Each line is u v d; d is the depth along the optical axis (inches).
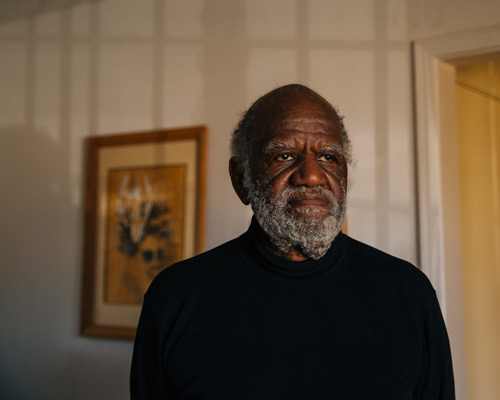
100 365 90.1
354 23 78.0
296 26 81.7
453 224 72.9
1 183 103.1
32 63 102.9
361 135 76.0
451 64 74.7
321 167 38.2
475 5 70.3
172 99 89.5
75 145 97.1
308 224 36.4
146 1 93.5
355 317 37.2
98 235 91.7
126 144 90.7
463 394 70.4
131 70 93.5
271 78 82.5
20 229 100.3
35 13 103.1
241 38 85.2
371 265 40.3
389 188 73.7
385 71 75.4
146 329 40.2
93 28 97.9
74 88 98.3
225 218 82.7
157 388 38.7
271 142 38.2
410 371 36.4
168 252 85.6
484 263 92.9
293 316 37.0
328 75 78.9
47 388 94.2
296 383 34.9
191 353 37.1
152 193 87.9
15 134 102.9
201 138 84.3
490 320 93.1
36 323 96.7
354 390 34.7
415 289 39.4
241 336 36.7
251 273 39.2
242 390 34.8
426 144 71.6
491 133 98.2
